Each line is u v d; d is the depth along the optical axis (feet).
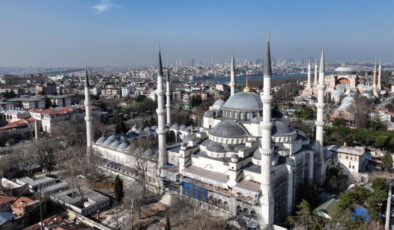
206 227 253.03
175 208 290.56
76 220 282.97
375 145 487.20
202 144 325.83
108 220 279.28
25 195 326.65
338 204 259.39
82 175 375.04
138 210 291.58
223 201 275.39
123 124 570.87
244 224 255.50
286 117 369.09
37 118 627.46
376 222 250.57
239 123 331.98
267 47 250.78
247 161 288.10
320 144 345.72
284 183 279.08
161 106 354.74
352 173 383.24
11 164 390.63
